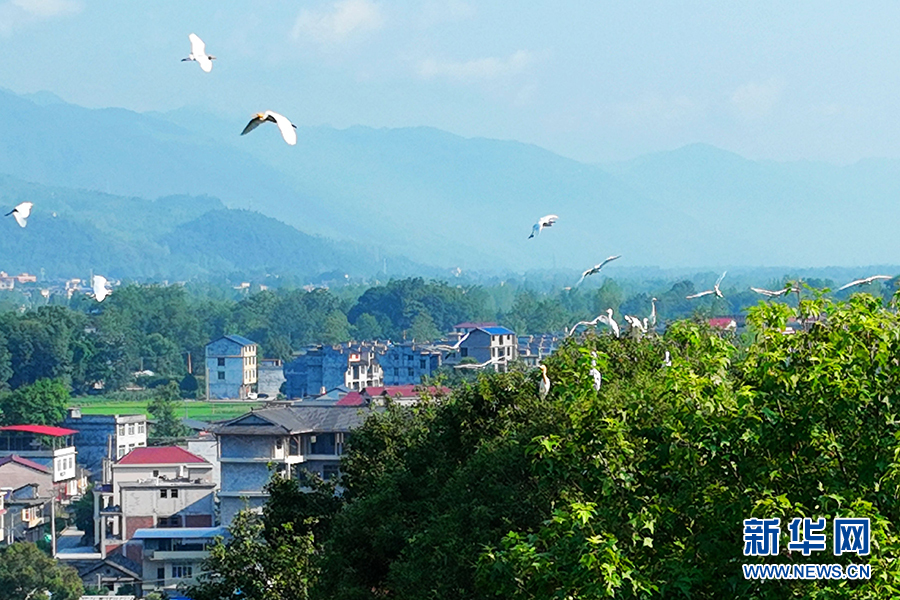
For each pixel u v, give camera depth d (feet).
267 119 111.45
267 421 460.55
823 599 115.03
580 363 176.65
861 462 125.90
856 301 130.82
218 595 248.32
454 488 197.88
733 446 127.85
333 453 471.62
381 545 217.15
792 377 127.13
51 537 557.33
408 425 295.89
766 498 120.47
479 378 233.35
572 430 152.15
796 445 127.95
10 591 444.96
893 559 115.65
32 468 645.92
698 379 130.00
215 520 524.93
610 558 117.70
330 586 223.30
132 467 555.28
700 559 127.24
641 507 130.62
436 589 174.29
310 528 276.21
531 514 174.29
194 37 128.67
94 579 499.92
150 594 477.77
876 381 126.62
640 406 139.23
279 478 289.33
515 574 128.47
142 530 508.12
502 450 191.52
